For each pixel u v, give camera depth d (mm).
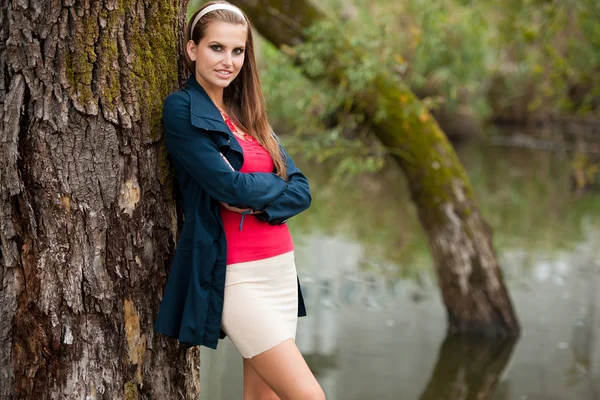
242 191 2867
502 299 7281
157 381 3121
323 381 5922
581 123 23859
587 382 6180
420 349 6781
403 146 7391
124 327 3006
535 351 6875
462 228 7336
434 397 5746
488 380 6164
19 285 2889
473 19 9898
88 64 2842
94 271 2922
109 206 2930
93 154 2887
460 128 22219
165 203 3092
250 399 3379
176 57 3117
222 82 3051
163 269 3105
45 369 2922
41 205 2852
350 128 8008
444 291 7465
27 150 2832
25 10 2773
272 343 2982
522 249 10445
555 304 8102
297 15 7156
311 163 19328
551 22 8688
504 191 15398
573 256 10062
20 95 2803
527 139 22625
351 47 7211
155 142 3021
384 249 10344
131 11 2910
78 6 2803
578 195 14961
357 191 15711
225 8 3037
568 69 9156
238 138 3154
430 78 16406
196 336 2873
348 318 7523
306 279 8617
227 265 2980
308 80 7648
